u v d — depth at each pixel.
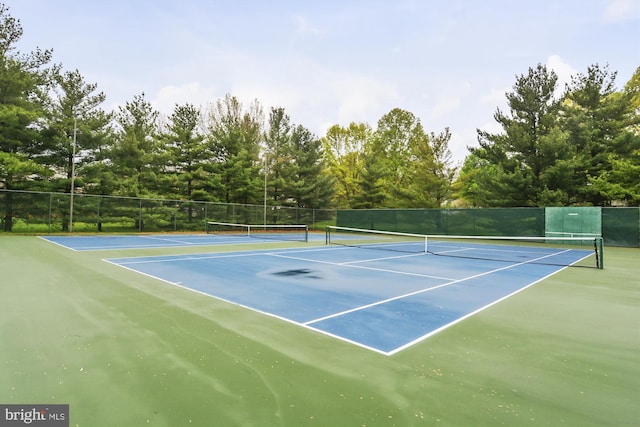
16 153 22.41
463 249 17.98
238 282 7.68
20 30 23.62
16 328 4.37
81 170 24.25
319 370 3.32
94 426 2.35
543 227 22.75
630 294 6.99
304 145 39.28
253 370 3.29
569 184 25.66
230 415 2.52
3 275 7.98
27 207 21.06
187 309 5.39
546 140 24.81
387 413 2.57
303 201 38.91
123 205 24.69
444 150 34.88
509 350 3.89
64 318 4.82
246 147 36.00
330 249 16.33
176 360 3.49
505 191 26.55
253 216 31.78
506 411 2.62
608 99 26.61
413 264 11.35
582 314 5.45
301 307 5.65
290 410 2.60
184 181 31.38
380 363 3.50
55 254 11.98
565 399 2.81
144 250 14.11
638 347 4.01
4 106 21.22
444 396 2.84
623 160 24.39
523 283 8.15
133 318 4.87
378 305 5.86
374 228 30.38
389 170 44.66
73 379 3.04
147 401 2.69
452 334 4.42
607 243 20.55
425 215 27.59
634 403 2.76
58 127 23.39
